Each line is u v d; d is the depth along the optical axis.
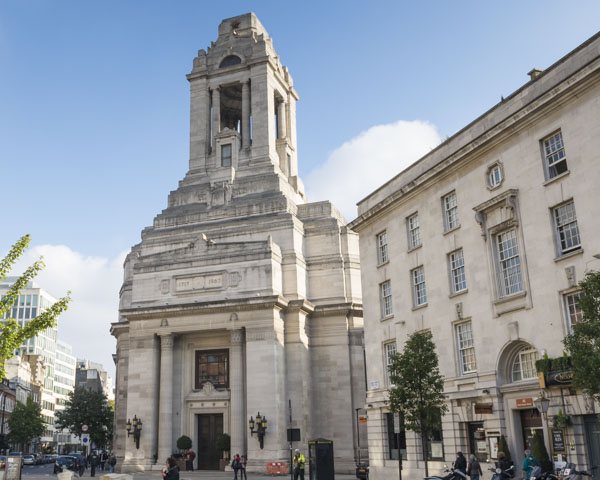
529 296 31.77
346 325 62.41
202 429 59.75
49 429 179.25
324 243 65.94
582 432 28.59
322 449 39.53
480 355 34.69
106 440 99.56
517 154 33.41
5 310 29.72
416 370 33.88
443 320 37.94
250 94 77.44
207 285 60.59
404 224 42.78
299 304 59.50
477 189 36.09
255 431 55.03
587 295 23.22
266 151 72.62
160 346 60.91
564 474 24.73
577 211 29.56
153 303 61.81
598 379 21.94
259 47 76.19
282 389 57.19
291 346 59.47
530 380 31.30
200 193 70.44
